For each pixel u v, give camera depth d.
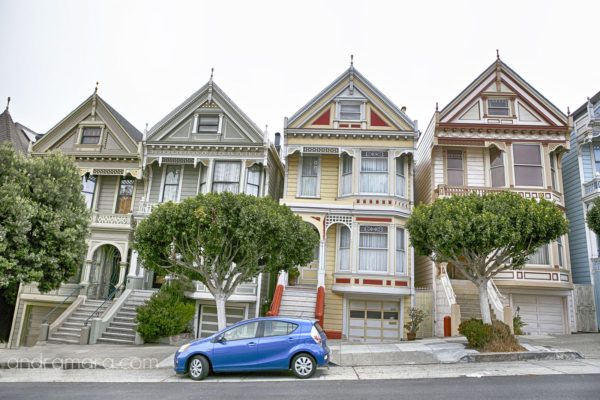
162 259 13.62
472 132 20.41
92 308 19.61
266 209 12.89
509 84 20.97
